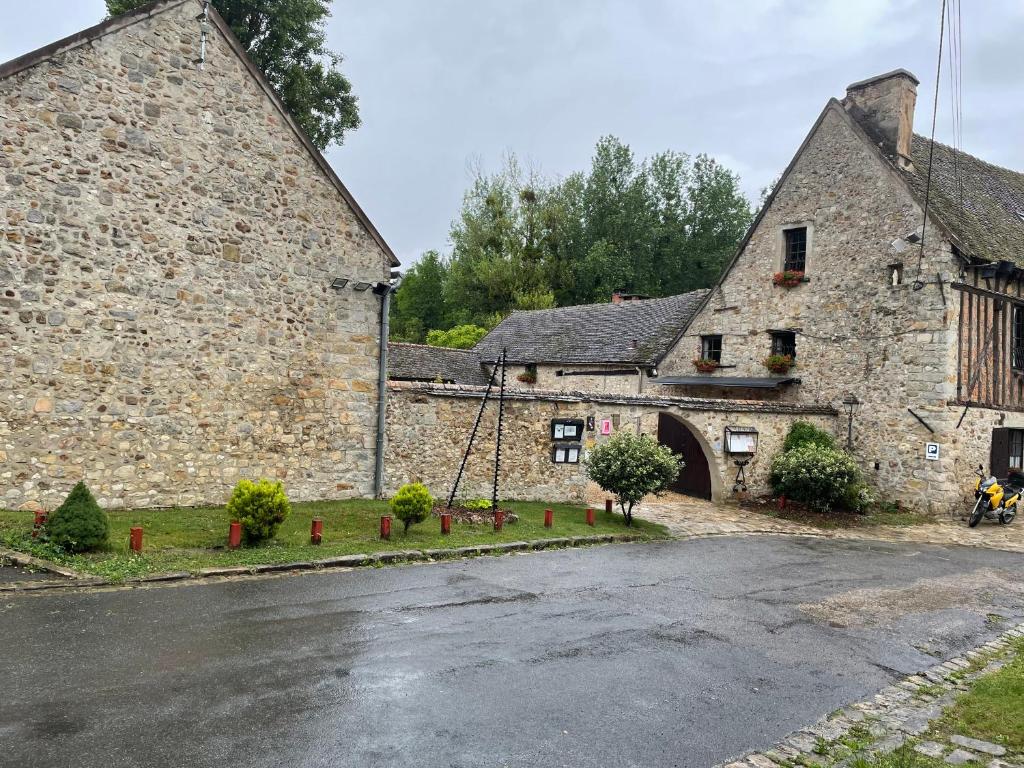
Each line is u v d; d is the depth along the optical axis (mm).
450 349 27844
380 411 12125
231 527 8289
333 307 11750
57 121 9203
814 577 9453
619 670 5660
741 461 15633
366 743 4234
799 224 17797
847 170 16797
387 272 12352
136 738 4086
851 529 13789
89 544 7535
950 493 14914
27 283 9039
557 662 5727
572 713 4840
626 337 23500
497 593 7566
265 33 19500
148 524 8992
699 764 4297
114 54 9617
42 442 9164
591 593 7840
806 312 17578
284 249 11219
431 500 9820
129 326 9805
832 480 14602
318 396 11570
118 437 9727
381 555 8508
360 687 4988
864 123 17328
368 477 12078
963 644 6957
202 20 10352
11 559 7043
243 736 4207
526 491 13406
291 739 4211
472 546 9398
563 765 4160
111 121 9609
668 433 17125
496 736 4441
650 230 39750
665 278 41094
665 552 10484
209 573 7312
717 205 41188
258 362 10969
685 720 4871
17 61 8891
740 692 5418
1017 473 16594
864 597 8531
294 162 11328
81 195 9398
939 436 14891
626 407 14414
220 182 10578
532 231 40031
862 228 16422
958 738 4824
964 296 15211
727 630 6887
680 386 20625
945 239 14828
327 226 11680
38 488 9133
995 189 19312
